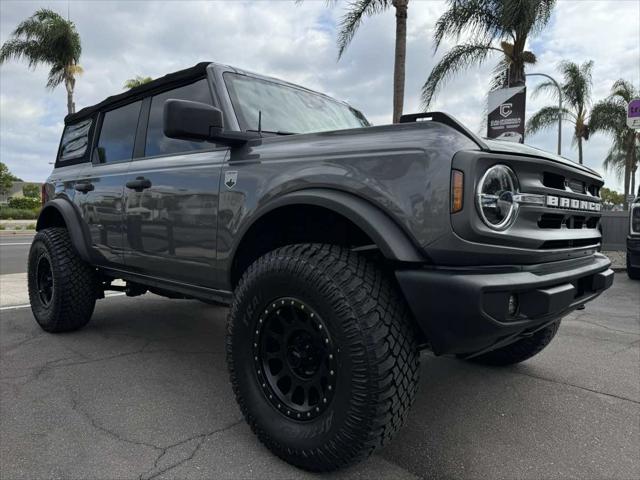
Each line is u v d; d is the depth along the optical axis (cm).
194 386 291
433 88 1216
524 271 191
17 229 2588
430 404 271
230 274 241
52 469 200
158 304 532
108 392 281
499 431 239
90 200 354
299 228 239
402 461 211
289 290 198
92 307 395
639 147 2214
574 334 429
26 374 309
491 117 972
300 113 297
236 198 234
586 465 210
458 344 177
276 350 214
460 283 170
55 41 2081
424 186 177
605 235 1338
